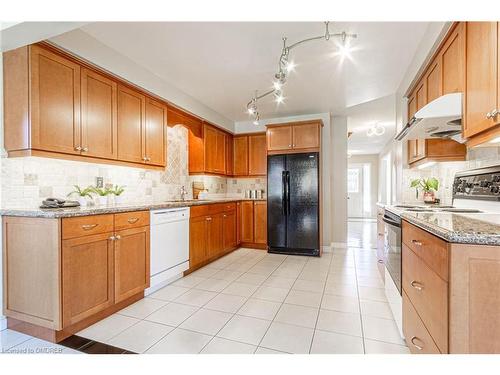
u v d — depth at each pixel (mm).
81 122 2234
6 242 1922
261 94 3623
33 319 1815
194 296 2545
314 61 2682
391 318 2096
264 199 4602
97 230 2008
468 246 987
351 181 9828
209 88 3414
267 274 3219
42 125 1954
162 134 3205
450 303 1004
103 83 2439
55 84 2041
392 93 3588
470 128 1523
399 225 1882
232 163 5086
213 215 3783
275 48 2434
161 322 2035
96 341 1777
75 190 2443
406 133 2180
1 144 1945
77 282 1854
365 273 3246
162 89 3119
